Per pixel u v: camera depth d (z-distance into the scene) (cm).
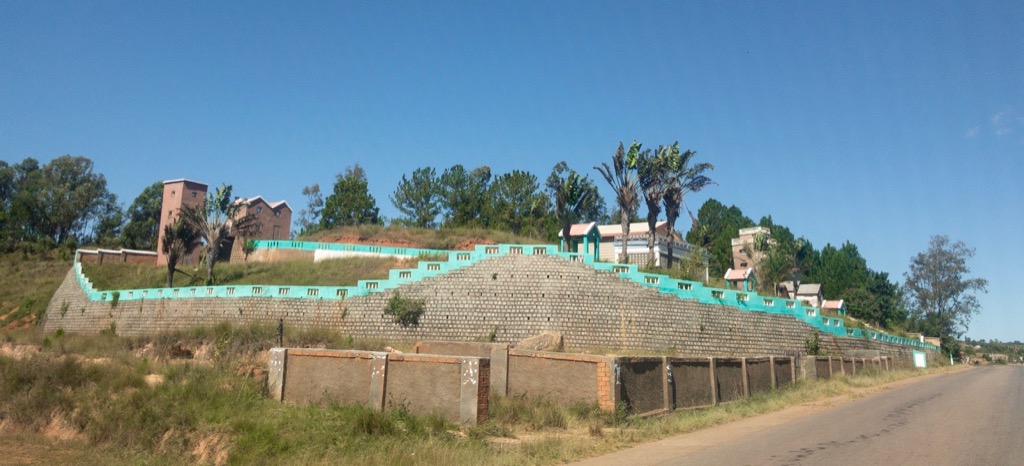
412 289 3906
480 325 3759
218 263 6072
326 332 3519
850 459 1162
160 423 1412
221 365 1883
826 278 9238
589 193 5566
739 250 9450
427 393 1540
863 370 3878
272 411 1496
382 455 1180
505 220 8106
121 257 6719
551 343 3259
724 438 1475
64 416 1545
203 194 7725
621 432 1512
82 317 4947
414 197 8312
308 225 9469
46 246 8606
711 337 3959
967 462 1127
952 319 10238
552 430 1560
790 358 2906
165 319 4422
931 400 2389
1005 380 3869
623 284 3841
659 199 5516
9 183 10025
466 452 1209
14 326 5562
